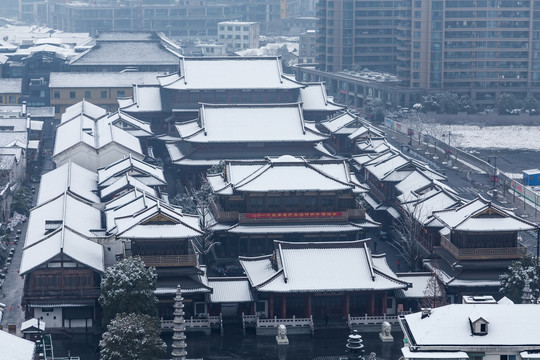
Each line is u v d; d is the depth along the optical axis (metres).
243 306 192.25
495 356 134.25
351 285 187.12
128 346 156.75
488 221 198.50
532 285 181.12
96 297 186.00
